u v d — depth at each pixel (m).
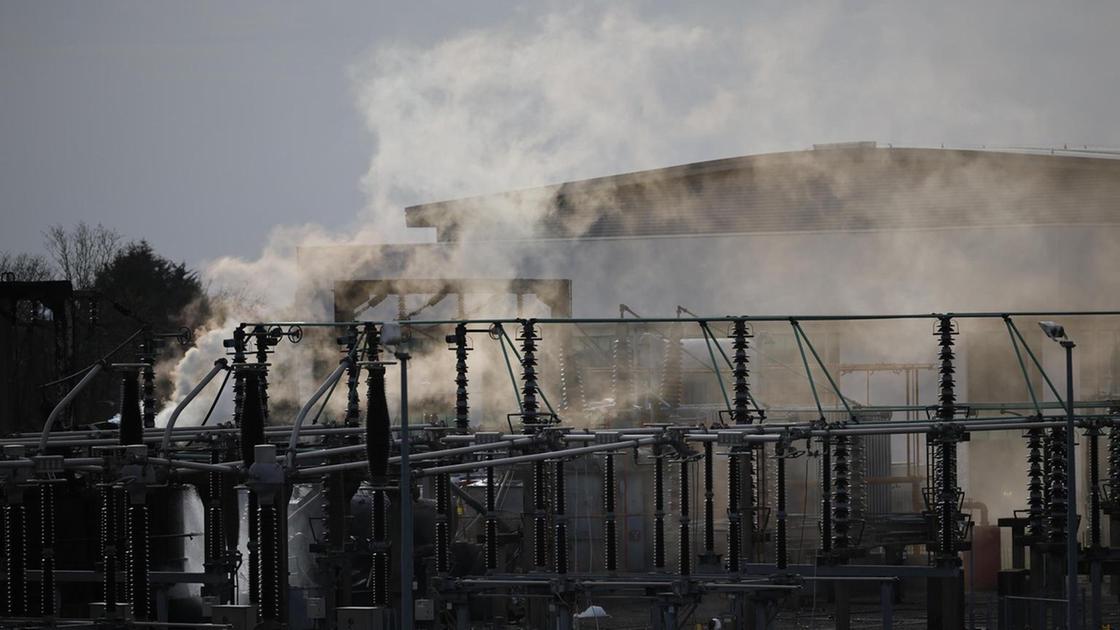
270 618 157.50
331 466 168.00
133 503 152.75
